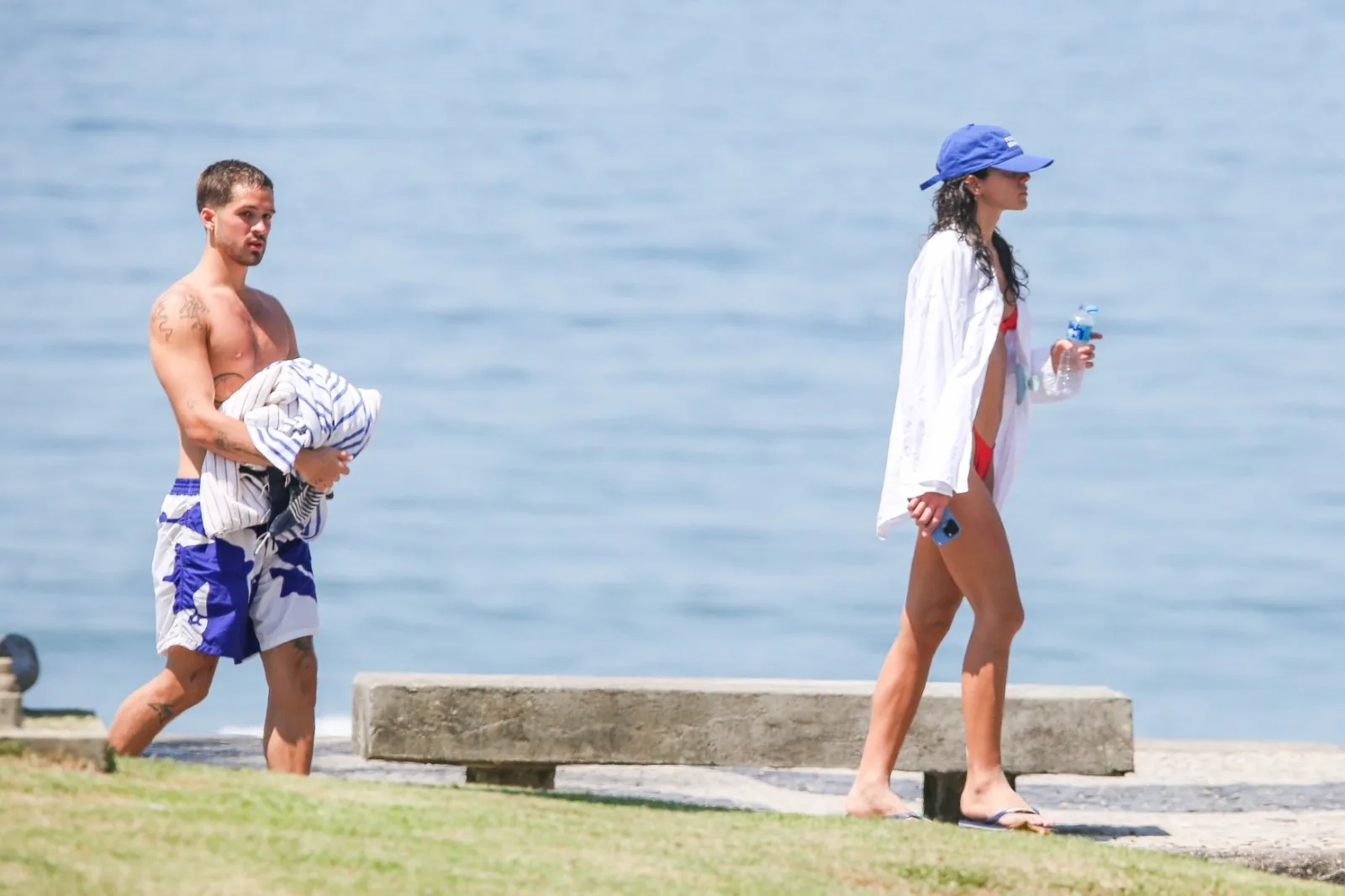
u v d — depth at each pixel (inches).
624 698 1045.2
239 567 903.7
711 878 711.7
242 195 924.6
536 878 679.7
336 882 647.1
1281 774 1223.5
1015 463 974.4
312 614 927.0
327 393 917.8
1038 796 1144.8
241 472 898.1
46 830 666.8
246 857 663.1
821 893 709.9
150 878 627.2
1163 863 826.8
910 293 925.2
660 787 1163.3
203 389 900.6
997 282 939.3
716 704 1050.7
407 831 726.5
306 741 919.0
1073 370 989.8
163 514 914.7
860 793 949.2
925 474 897.5
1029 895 754.2
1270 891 794.2
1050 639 3211.1
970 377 908.0
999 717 942.4
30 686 791.7
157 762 804.6
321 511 930.1
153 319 909.2
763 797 1135.6
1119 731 1066.7
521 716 1036.5
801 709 1056.8
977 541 928.3
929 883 754.2
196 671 914.7
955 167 937.5
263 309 948.6
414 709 1026.7
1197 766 1254.9
